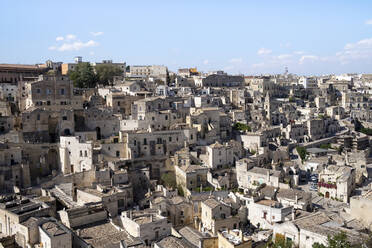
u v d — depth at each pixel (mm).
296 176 153000
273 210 110250
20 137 152125
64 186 132875
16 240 96188
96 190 124938
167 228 101875
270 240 93250
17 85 192375
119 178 137500
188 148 160875
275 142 185500
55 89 170375
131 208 124375
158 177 157000
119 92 199875
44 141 158625
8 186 132875
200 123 177375
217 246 91312
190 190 142750
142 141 157625
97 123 168375
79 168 150125
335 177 142125
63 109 162000
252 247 91812
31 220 95688
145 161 154750
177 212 117188
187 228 101250
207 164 156500
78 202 123750
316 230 81062
